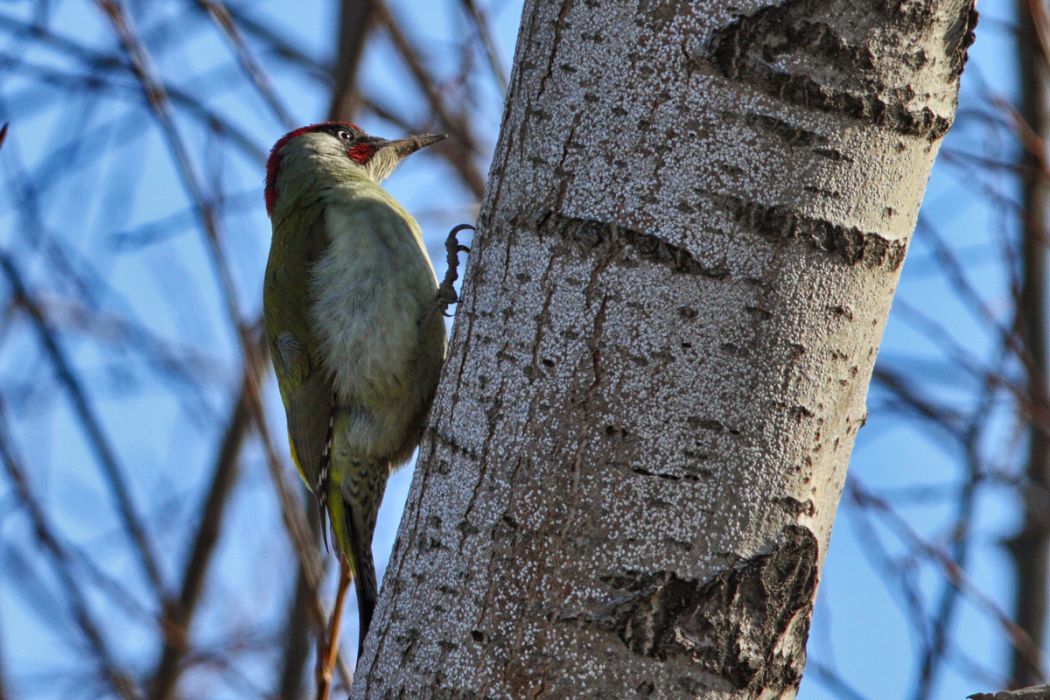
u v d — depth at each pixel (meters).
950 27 4.70
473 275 5.12
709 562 4.55
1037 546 13.32
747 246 4.57
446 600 4.76
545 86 4.91
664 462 4.57
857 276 4.68
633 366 4.61
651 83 4.66
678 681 4.50
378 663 4.93
